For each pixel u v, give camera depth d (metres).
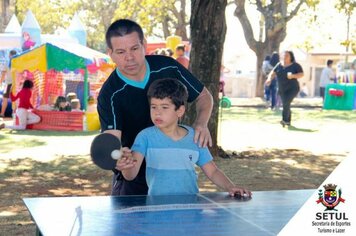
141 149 3.76
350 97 23.75
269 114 20.73
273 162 10.04
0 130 14.39
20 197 7.29
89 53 16.08
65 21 45.34
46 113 14.66
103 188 7.94
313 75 45.22
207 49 9.77
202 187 7.89
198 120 4.06
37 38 18.83
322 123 17.36
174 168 3.77
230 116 19.73
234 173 8.97
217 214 3.01
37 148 11.43
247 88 42.28
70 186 8.03
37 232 3.08
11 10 45.31
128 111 3.97
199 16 9.73
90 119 14.64
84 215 2.95
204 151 3.87
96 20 47.72
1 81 18.59
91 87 15.82
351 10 16.88
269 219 2.91
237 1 32.72
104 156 3.22
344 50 43.84
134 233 2.61
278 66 16.31
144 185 4.12
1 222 6.01
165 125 3.72
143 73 3.96
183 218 2.91
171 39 23.19
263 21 34.91
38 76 15.91
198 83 4.21
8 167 9.30
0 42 20.48
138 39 3.79
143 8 29.86
